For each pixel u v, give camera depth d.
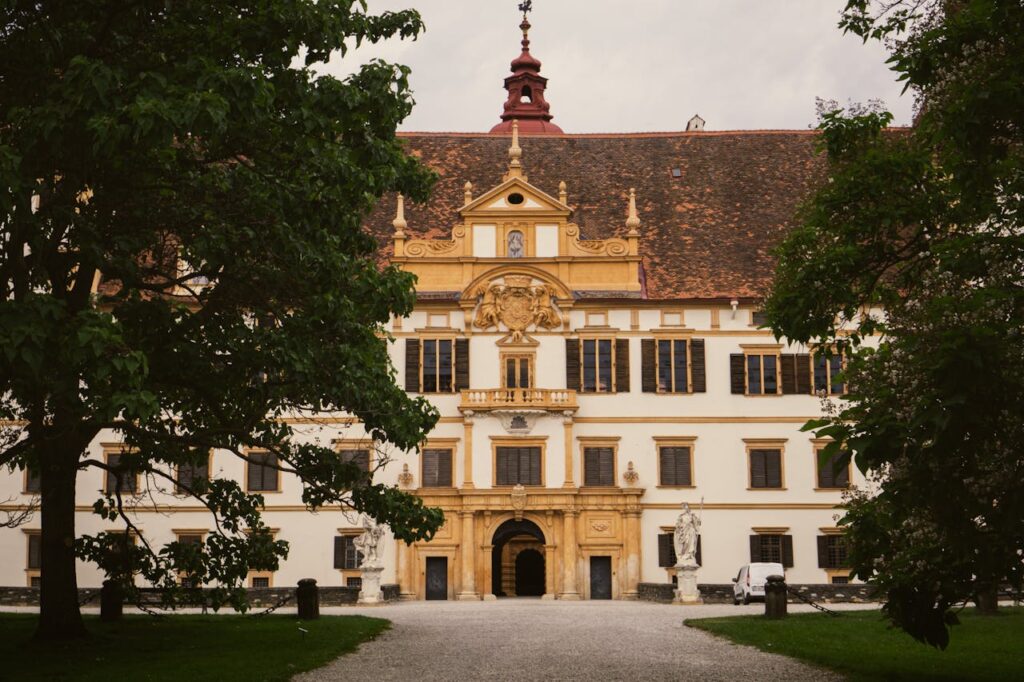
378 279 32.59
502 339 74.94
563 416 74.44
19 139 25.25
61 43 26.38
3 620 40.75
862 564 25.16
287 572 73.50
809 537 74.50
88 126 23.31
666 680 26.73
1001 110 22.38
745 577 62.25
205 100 23.81
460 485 74.00
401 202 75.94
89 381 24.58
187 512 73.88
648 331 75.50
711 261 78.06
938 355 20.95
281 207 28.92
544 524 73.94
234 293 30.89
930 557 23.69
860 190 28.75
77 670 28.33
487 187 82.94
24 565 72.62
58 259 29.44
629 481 74.19
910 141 31.42
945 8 26.69
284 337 30.41
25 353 22.98
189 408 36.19
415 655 32.19
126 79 24.75
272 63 27.80
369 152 29.86
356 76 29.48
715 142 86.38
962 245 24.33
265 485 74.19
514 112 99.38
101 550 36.44
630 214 76.19
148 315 29.47
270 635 36.56
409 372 74.75
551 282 75.12
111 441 73.62
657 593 68.25
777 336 29.31
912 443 21.23
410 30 30.72
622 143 86.62
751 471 74.94
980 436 21.06
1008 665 28.86
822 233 30.72
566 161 85.12
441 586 73.25
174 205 28.83
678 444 74.94
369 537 61.88
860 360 27.30
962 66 24.62
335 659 31.30
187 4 27.67
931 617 24.31
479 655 32.12
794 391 75.31
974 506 21.86
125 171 28.38
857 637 35.34
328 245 29.83
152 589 44.12
